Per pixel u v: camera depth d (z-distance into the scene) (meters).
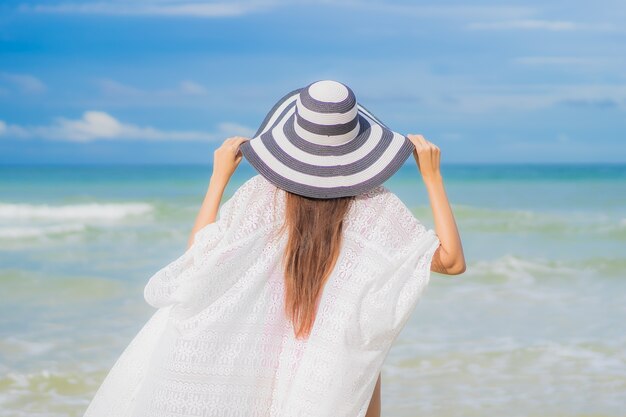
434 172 2.76
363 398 2.58
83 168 61.12
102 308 9.74
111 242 16.91
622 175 59.91
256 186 2.69
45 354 7.53
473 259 15.16
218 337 2.54
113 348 7.79
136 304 10.02
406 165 57.47
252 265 2.61
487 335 8.32
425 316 9.21
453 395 6.38
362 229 2.62
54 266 13.46
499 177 57.19
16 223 22.11
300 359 2.58
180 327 2.55
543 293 10.85
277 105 2.92
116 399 2.69
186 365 2.52
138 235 18.09
